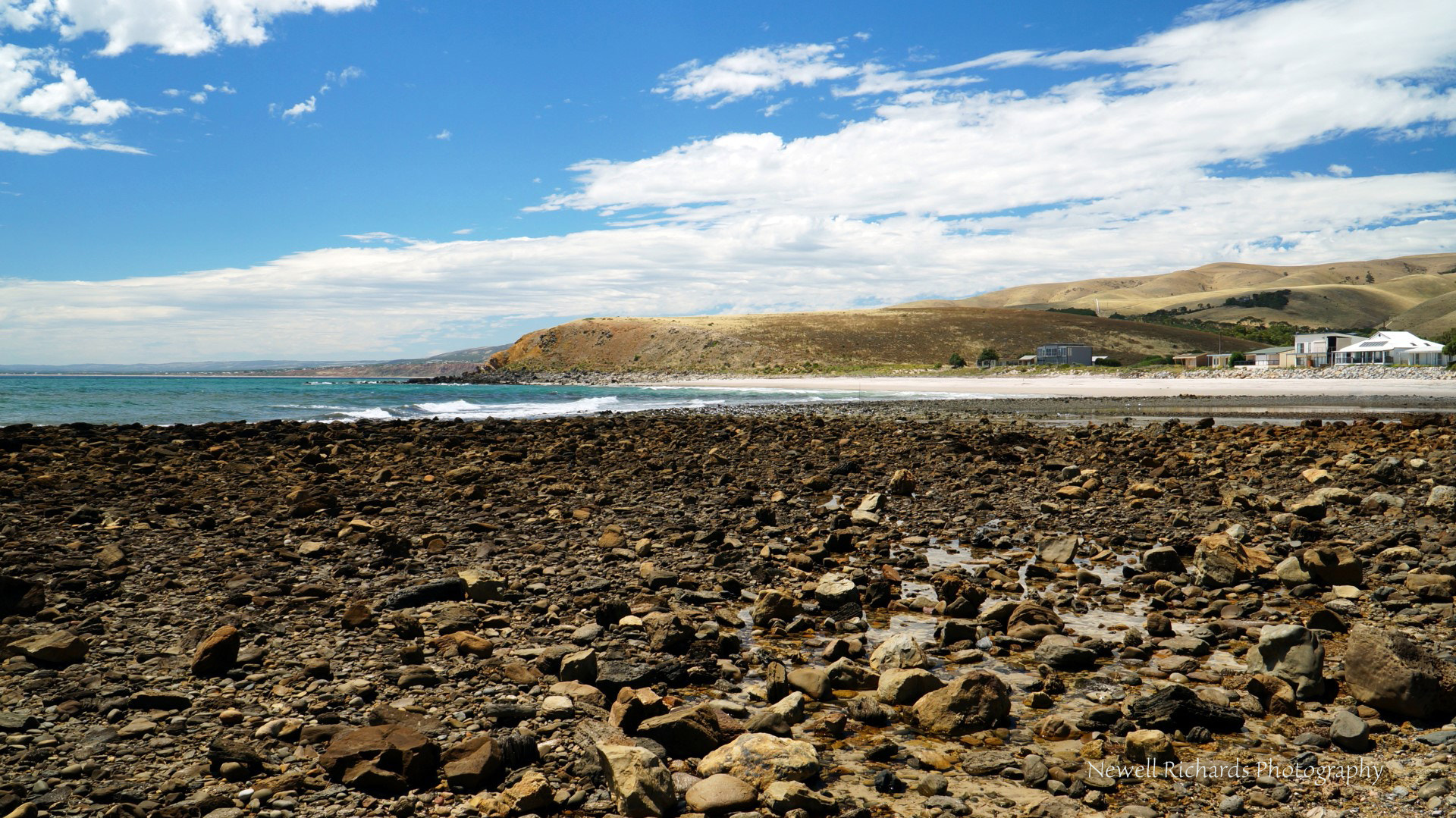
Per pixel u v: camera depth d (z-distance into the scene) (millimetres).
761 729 5211
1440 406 47969
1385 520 12000
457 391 99250
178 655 6523
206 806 4152
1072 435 27281
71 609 7785
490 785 4496
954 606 7902
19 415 44062
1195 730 5105
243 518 12266
